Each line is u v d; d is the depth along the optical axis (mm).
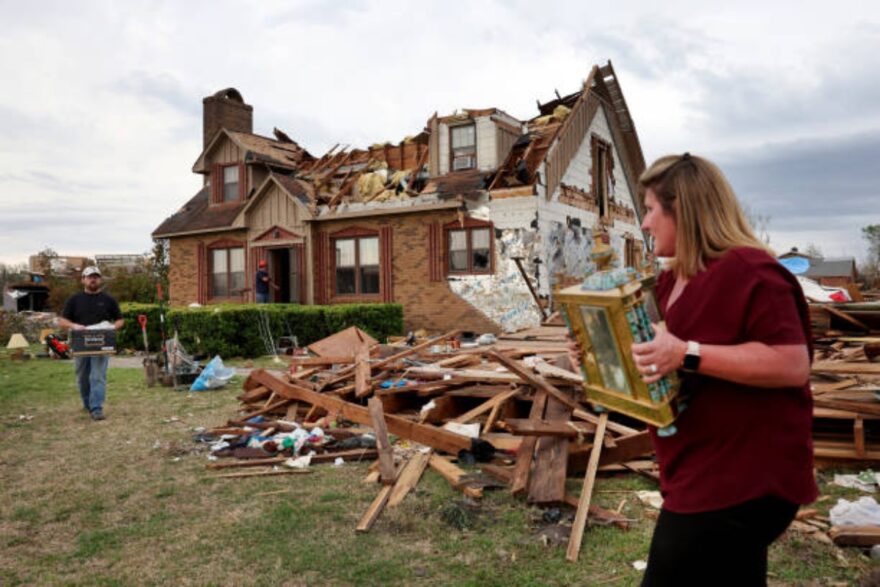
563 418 5898
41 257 41375
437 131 20156
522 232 17953
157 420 8469
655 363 1781
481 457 5852
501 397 6805
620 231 23859
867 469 5465
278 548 4242
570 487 5184
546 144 18656
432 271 19469
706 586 1845
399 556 4055
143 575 3932
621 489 5133
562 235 19156
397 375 8305
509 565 3871
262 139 25312
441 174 20125
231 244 23312
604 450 5445
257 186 23609
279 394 8258
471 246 19000
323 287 21344
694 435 1875
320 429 6812
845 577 3629
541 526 4441
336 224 21094
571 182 19938
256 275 20531
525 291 17969
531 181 18109
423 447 6375
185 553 4227
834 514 4332
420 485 5363
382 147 23031
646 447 5539
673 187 1966
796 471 1777
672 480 1948
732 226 1905
